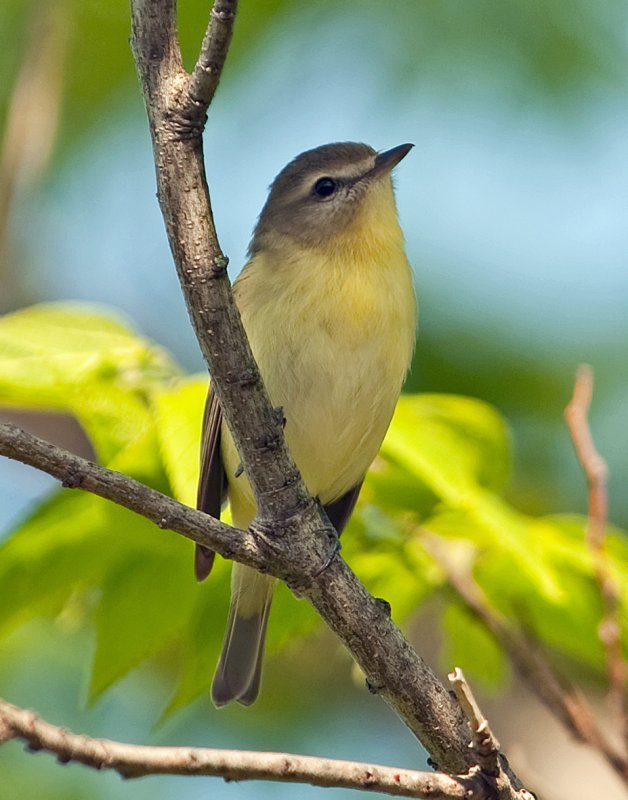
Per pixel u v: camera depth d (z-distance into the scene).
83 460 6.98
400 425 10.02
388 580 10.74
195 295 7.28
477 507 9.36
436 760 7.93
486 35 14.41
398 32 14.68
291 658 14.69
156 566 10.27
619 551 10.45
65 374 9.58
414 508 10.74
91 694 10.28
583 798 11.78
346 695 14.76
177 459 8.91
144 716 14.24
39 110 13.19
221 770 6.67
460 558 10.60
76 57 14.96
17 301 16.03
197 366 16.47
